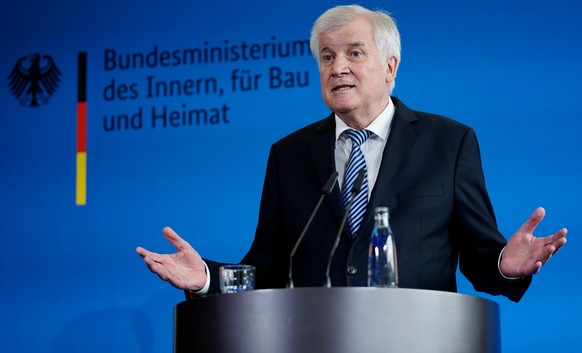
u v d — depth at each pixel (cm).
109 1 1060
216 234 991
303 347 485
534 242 591
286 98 999
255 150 998
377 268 554
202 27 1032
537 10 947
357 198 665
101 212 1022
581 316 881
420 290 498
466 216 659
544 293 890
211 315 507
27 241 1033
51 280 1020
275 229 707
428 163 675
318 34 700
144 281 998
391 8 980
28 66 1071
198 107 1018
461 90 949
